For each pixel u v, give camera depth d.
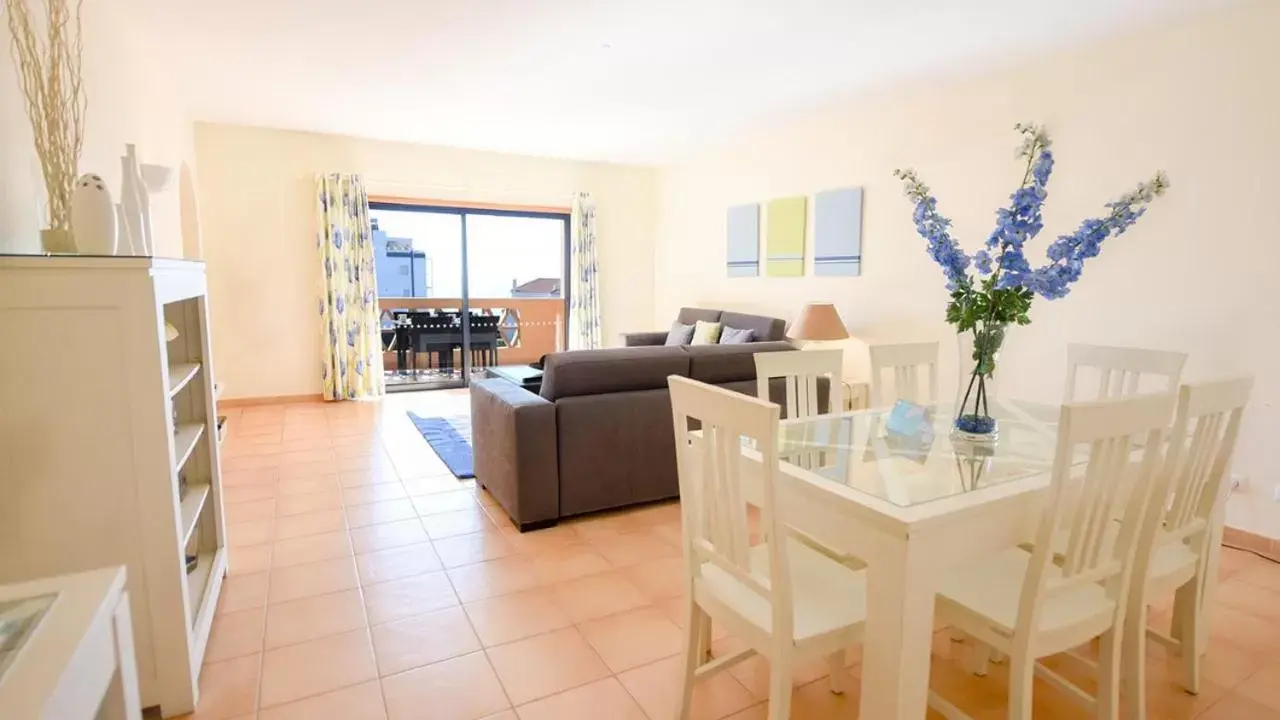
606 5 2.91
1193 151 2.91
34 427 1.55
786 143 5.38
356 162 5.85
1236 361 2.82
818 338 4.38
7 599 0.92
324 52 3.54
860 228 4.68
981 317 1.90
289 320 5.78
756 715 1.79
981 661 1.96
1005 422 2.22
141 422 1.64
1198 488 1.71
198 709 1.78
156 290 1.64
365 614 2.29
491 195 6.48
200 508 2.23
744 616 1.51
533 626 2.22
